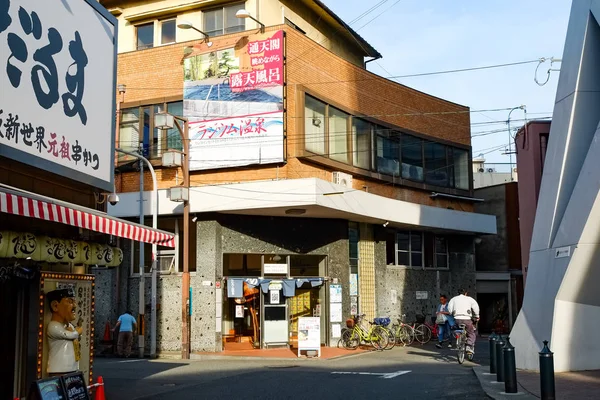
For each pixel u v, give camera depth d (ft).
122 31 89.30
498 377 43.34
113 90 42.42
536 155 65.98
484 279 108.88
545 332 47.50
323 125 77.15
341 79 81.56
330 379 48.11
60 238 36.60
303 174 73.77
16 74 32.24
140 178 72.95
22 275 33.12
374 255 86.89
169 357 71.72
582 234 45.09
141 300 73.05
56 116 35.60
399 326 82.12
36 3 34.12
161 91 78.38
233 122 73.15
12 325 34.32
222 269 73.56
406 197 91.15
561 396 35.27
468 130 102.58
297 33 74.95
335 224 79.97
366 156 84.17
